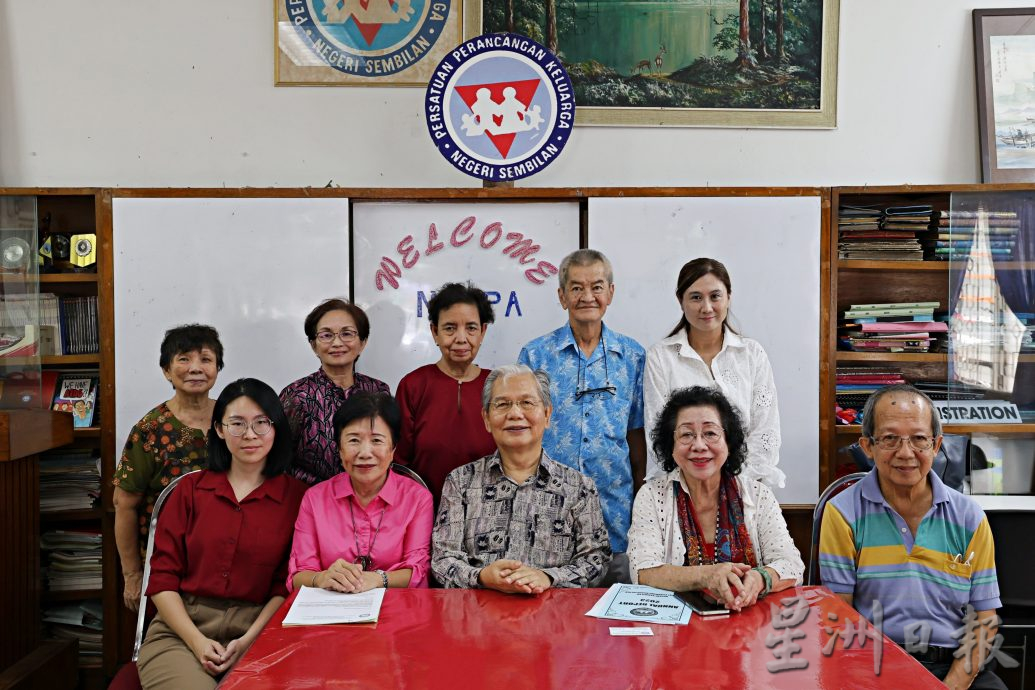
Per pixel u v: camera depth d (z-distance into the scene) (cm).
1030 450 352
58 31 358
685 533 227
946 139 373
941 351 355
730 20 369
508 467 235
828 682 156
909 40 373
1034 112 371
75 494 345
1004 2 373
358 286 349
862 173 373
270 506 240
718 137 372
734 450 226
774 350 349
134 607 304
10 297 336
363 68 365
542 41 367
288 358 345
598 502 235
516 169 334
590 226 347
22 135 359
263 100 365
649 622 187
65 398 349
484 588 212
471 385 290
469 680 156
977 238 349
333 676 159
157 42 361
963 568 217
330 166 367
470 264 350
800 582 218
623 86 368
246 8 362
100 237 338
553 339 299
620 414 296
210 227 341
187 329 306
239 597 235
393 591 209
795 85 371
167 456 301
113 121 361
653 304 348
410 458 291
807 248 349
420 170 368
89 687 339
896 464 213
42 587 340
